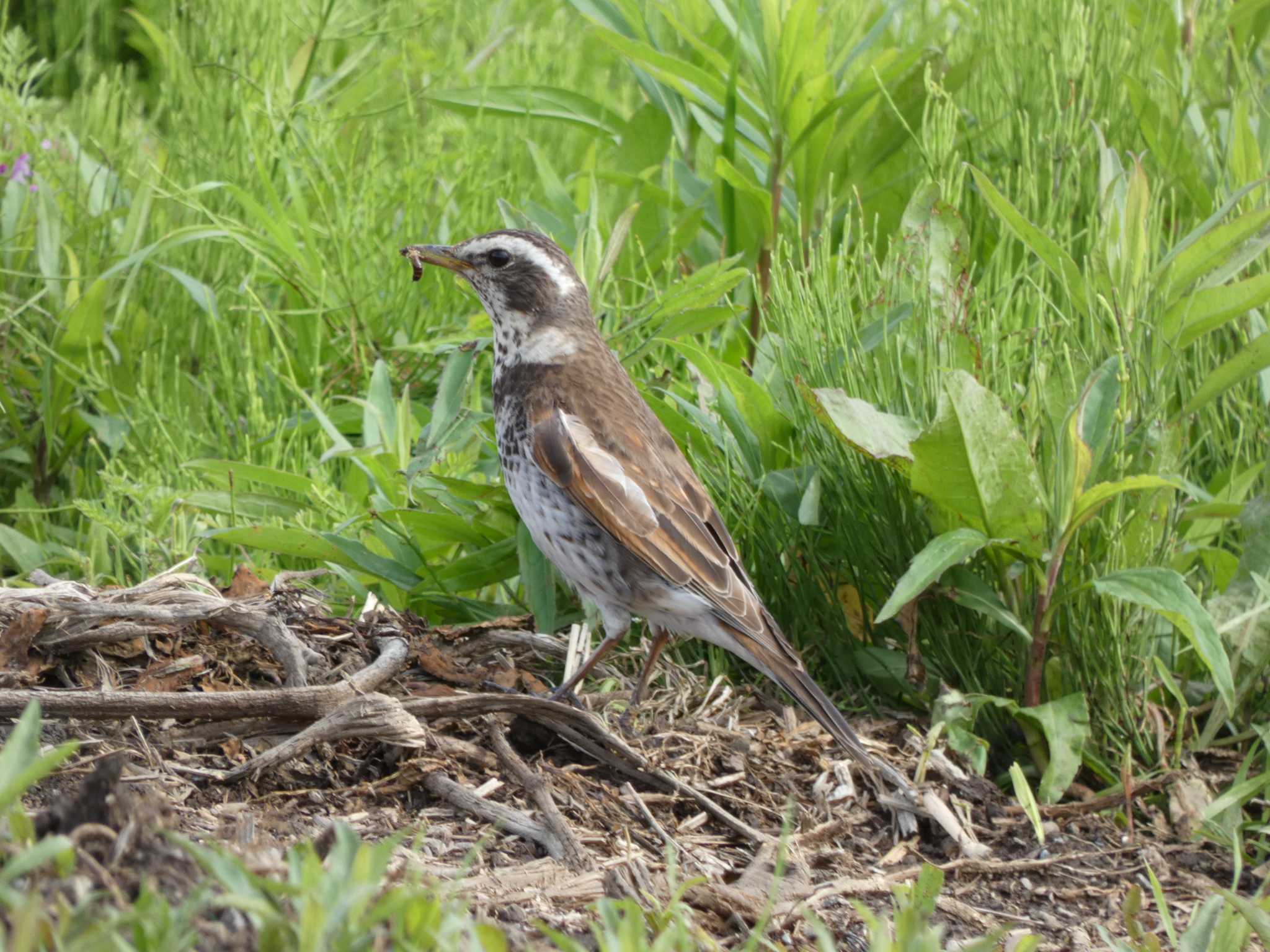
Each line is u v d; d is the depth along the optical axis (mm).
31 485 12070
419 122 15734
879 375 10180
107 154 13750
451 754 8117
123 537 10102
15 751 5344
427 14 16141
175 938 4832
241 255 13367
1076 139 12367
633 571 9180
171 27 14852
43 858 4848
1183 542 10250
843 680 10258
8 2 14867
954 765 9234
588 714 8461
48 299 12438
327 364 12289
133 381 12391
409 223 13250
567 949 5562
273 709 7719
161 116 16344
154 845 5574
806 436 10211
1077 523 9023
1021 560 9516
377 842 7273
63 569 10773
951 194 11148
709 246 14023
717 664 10148
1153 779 9305
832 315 10398
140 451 11555
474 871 7145
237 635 8703
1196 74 14180
